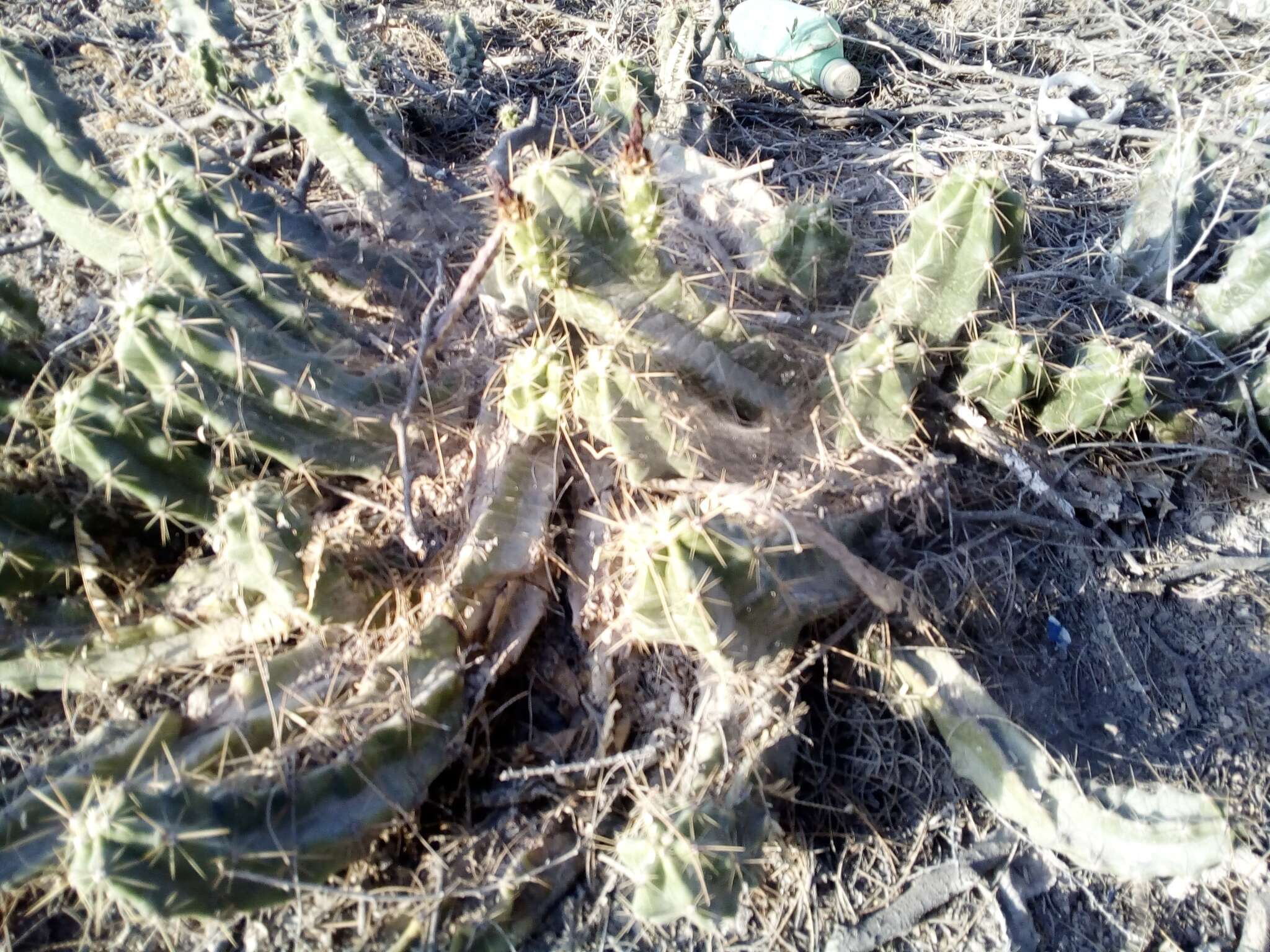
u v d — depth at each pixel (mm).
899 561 443
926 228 440
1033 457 480
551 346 410
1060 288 577
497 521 407
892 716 417
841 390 439
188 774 319
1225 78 774
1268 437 511
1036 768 386
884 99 788
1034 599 459
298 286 472
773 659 389
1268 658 456
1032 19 891
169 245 425
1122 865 362
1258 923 394
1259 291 498
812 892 385
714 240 545
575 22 859
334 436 423
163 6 731
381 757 347
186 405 375
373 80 708
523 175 434
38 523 399
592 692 404
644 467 394
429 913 349
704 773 357
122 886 264
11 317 456
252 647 398
